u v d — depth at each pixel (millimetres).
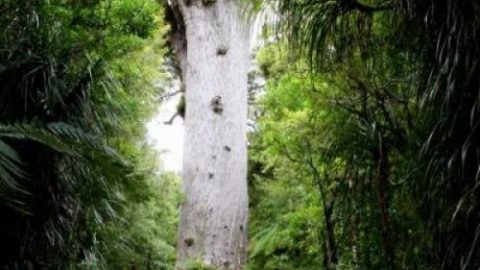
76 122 3135
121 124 4023
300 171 4711
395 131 3213
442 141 2320
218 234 5988
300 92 4129
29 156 2967
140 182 3184
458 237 2252
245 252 6141
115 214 3854
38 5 3471
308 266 5836
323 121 3973
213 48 6465
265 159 7605
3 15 3320
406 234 3264
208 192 6094
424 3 2393
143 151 6621
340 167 3754
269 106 4816
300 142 4312
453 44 2264
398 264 3293
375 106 3398
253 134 8406
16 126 2473
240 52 6555
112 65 4121
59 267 3193
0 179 2488
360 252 3602
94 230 3691
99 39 3900
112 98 3602
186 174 6262
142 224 6352
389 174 3346
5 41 3201
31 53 3133
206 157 6195
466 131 2258
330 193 4109
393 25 2816
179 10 6812
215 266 5895
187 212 6109
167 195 6840
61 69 3250
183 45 7066
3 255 2928
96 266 3574
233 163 6246
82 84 3191
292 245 5840
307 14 2787
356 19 2900
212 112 6320
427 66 2547
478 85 2195
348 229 3789
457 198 2299
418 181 2721
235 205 6148
